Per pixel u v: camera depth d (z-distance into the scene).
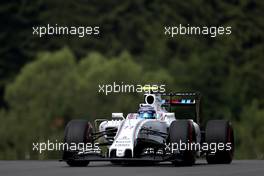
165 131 56.88
